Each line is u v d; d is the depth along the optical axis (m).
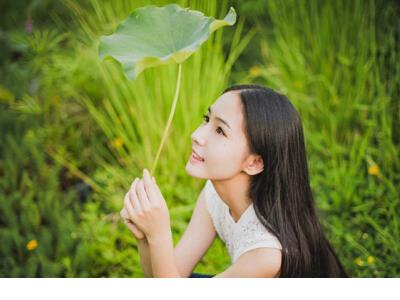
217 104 1.19
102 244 2.03
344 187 2.18
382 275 1.88
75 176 2.44
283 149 1.19
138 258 1.99
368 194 2.16
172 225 2.07
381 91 2.38
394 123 2.41
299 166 1.24
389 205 2.09
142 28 1.17
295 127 1.21
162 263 1.18
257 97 1.18
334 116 2.48
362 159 2.32
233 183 1.22
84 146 2.58
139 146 2.33
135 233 1.22
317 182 2.24
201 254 1.44
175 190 2.20
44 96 2.72
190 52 1.08
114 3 2.56
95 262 2.00
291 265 1.20
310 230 1.28
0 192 2.34
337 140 2.47
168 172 2.26
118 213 2.16
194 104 2.30
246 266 1.19
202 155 1.18
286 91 2.52
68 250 2.02
